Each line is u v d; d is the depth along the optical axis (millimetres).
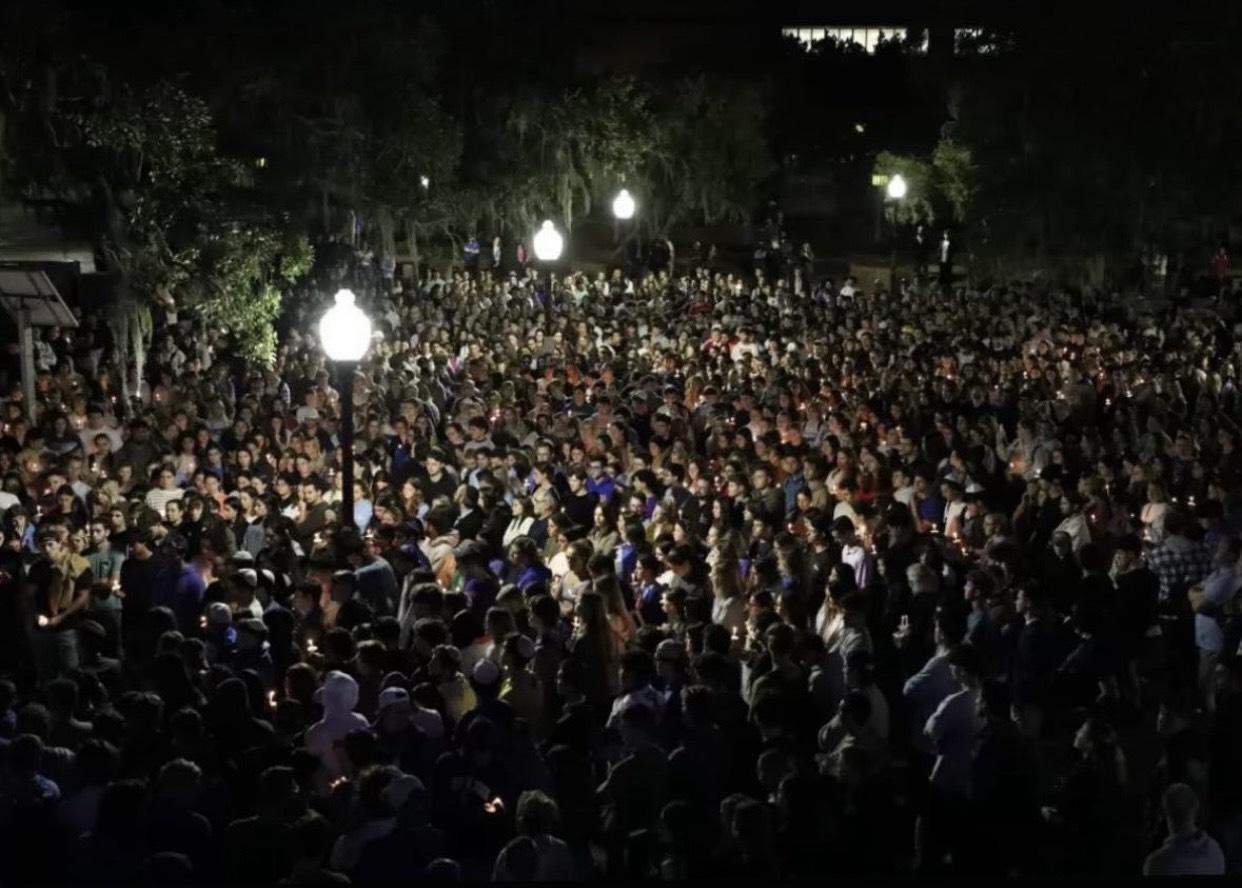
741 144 59531
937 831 10398
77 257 34062
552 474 17531
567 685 10734
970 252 45125
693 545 14055
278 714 10234
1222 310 41156
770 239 62469
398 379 24109
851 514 16109
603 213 62312
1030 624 12281
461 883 8141
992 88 44312
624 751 10141
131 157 28328
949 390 23594
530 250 52719
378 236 48812
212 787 9320
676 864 8445
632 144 54125
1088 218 42438
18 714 10266
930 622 12914
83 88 31875
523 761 9484
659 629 11828
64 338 27250
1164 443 19547
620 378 25984
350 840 8484
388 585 13617
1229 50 40969
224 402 23891
